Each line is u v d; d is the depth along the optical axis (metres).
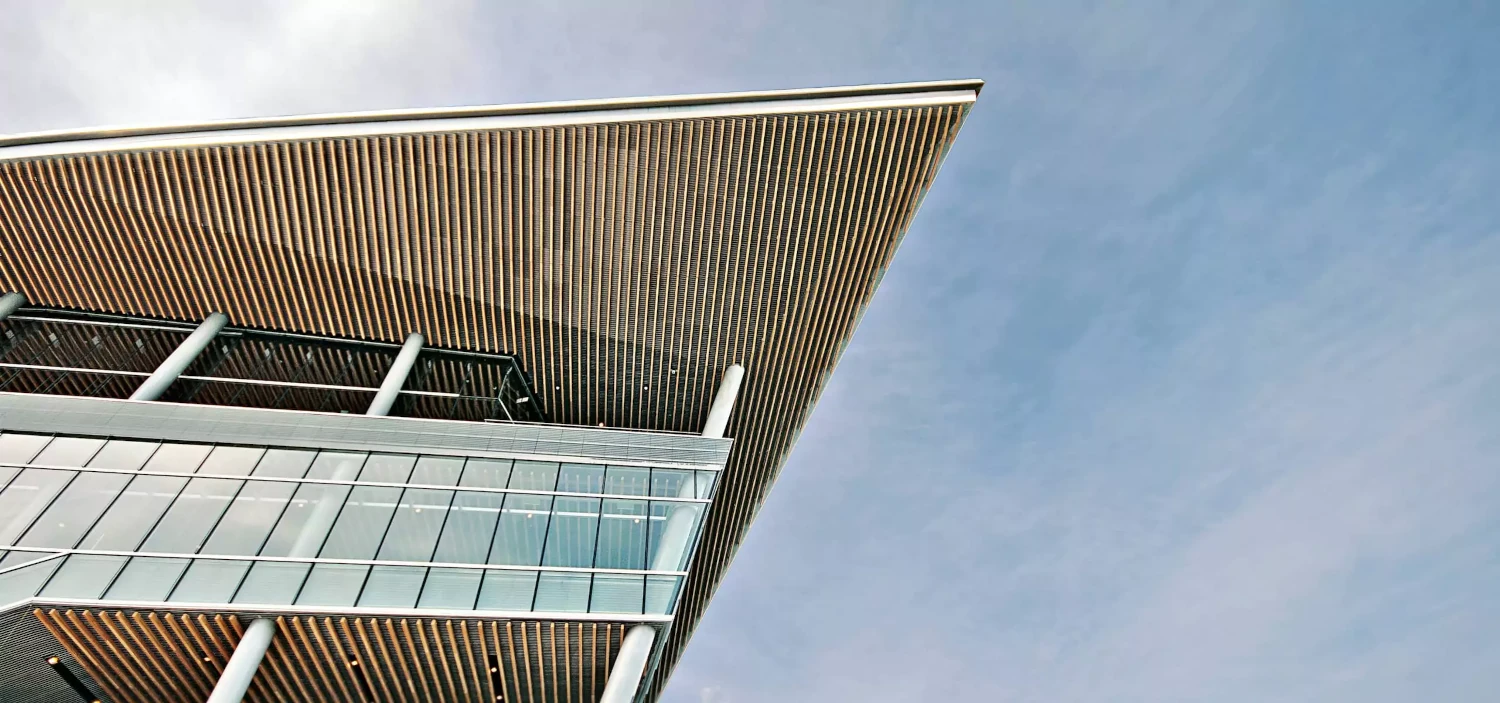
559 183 18.84
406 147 18.20
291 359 21.56
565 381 22.47
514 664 15.05
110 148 17.73
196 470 16.12
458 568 14.89
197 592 13.67
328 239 19.66
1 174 18.31
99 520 14.81
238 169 18.38
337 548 14.89
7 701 14.70
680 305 20.83
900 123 17.98
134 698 15.24
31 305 21.48
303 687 15.24
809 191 19.02
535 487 17.00
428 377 21.48
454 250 19.89
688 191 19.03
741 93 17.61
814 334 21.69
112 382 20.94
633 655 14.16
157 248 19.95
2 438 16.23
